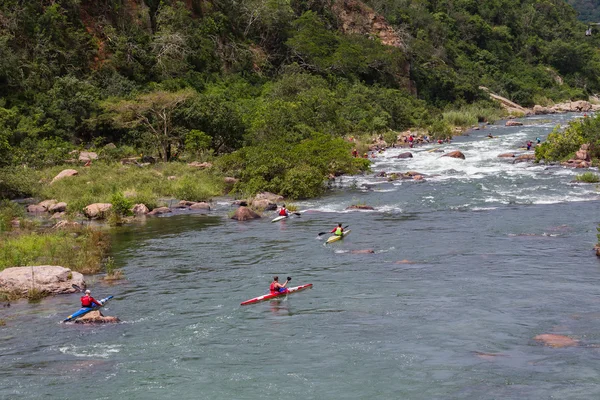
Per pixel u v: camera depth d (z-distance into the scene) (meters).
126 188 38.69
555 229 27.16
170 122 51.66
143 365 14.98
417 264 22.72
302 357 15.18
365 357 15.04
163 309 18.89
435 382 13.62
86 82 62.12
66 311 19.00
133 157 52.22
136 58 72.00
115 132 58.59
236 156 42.81
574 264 21.98
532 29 164.12
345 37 102.50
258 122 52.78
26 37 65.06
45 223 32.03
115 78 66.88
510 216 30.09
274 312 18.38
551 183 38.62
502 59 143.25
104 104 58.38
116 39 71.75
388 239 26.59
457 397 12.94
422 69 112.31
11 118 52.44
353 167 44.28
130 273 22.81
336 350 15.50
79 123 57.66
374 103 80.31
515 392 13.05
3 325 17.88
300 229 29.12
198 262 24.00
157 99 51.38
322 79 83.69
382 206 33.94
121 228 30.61
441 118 87.25
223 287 20.88
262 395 13.34
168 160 50.72
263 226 30.12
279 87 74.25
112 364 15.06
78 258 24.45
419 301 18.78
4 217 31.61
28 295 20.41
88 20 72.31
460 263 22.61
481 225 28.47
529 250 24.02
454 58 131.12
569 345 15.24
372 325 17.05
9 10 65.88
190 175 42.25
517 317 17.20
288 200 37.00
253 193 37.72
